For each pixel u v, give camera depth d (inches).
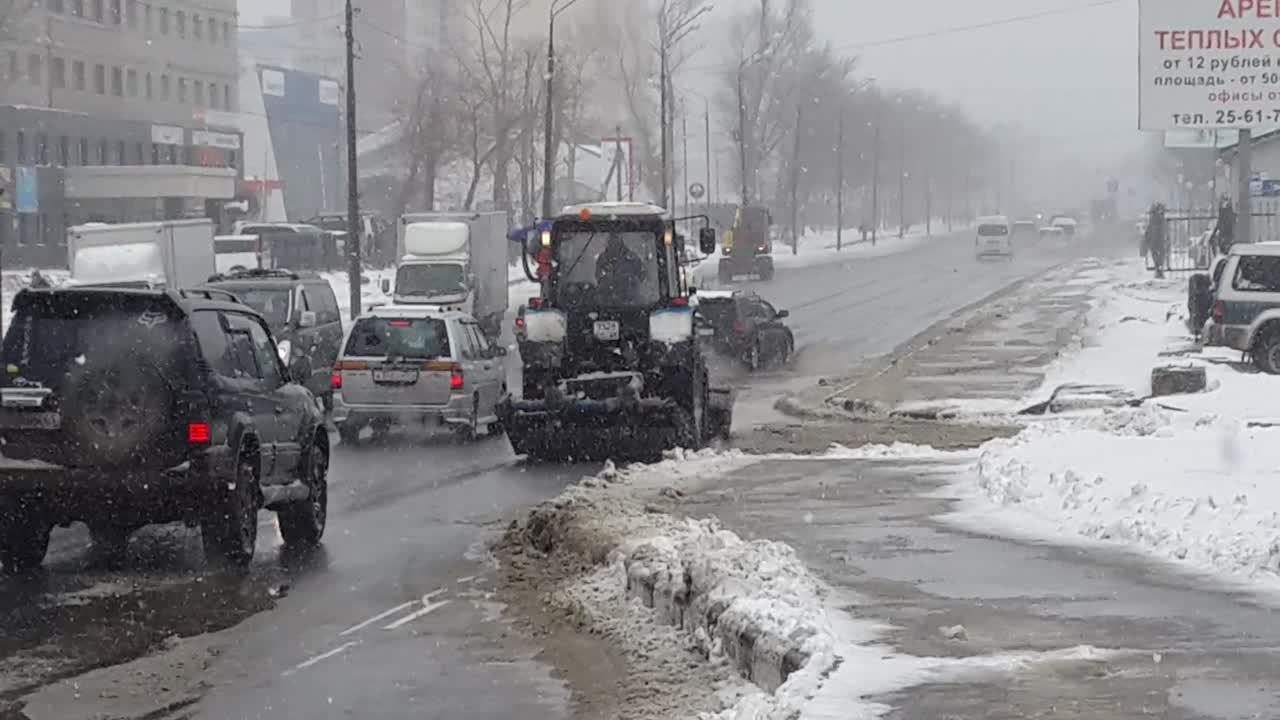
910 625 399.5
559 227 904.3
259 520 692.1
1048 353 1437.0
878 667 351.3
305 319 1177.4
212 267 1859.0
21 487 539.8
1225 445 668.7
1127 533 530.0
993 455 707.4
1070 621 402.3
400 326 995.9
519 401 880.9
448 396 983.6
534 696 390.9
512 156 3056.1
